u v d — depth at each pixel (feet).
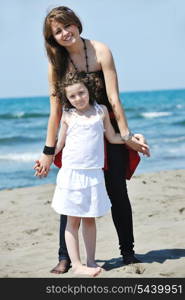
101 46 15.19
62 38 14.88
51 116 15.57
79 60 15.25
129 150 15.61
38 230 22.26
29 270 16.44
